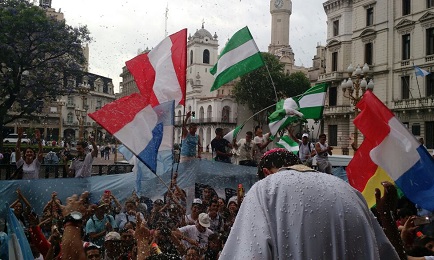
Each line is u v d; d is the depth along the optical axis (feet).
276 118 31.53
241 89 180.14
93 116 19.13
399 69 111.55
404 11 111.55
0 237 15.70
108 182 26.66
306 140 35.01
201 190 28.55
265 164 6.54
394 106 112.27
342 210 4.82
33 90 93.66
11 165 30.94
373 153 13.53
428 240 11.00
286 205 4.85
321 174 5.36
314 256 4.53
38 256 16.31
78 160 29.53
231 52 32.24
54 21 91.40
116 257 16.97
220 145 34.65
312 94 33.65
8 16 83.46
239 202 24.38
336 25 133.28
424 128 106.42
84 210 13.17
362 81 54.24
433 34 104.01
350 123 125.80
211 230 21.43
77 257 10.18
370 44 121.08
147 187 27.61
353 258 4.63
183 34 25.81
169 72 25.39
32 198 23.00
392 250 5.18
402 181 13.04
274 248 4.62
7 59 85.56
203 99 221.46
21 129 27.37
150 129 19.74
